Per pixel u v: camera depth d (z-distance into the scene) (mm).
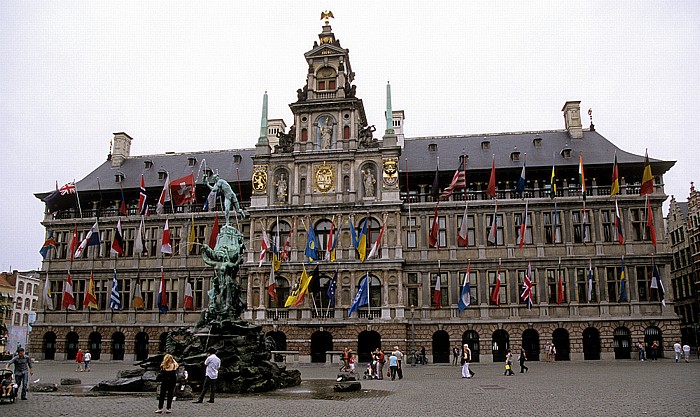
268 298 60312
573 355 56812
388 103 64188
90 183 70938
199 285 64750
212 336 32094
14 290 111312
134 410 21109
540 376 37094
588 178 60688
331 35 66875
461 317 58875
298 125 64688
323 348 59188
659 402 22156
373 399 25125
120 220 63250
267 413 20484
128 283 65938
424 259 60375
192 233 62281
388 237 59812
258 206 62719
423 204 61344
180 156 74250
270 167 63938
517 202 60094
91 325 65125
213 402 23766
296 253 60750
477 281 59500
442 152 66562
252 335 33625
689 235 75750
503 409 21141
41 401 24047
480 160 64062
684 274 77688
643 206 58781
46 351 66438
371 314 58062
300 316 58875
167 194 59875
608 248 58531
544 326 57656
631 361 53719
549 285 58656
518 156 63125
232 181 67250
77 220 68000
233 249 36719
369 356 58156
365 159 62375
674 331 56125
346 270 59500
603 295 57719
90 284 62969
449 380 35812
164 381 20250
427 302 59594
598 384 30344
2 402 23219
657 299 57031
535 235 59562
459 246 60406
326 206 60938
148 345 64000
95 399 24922
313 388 31250
